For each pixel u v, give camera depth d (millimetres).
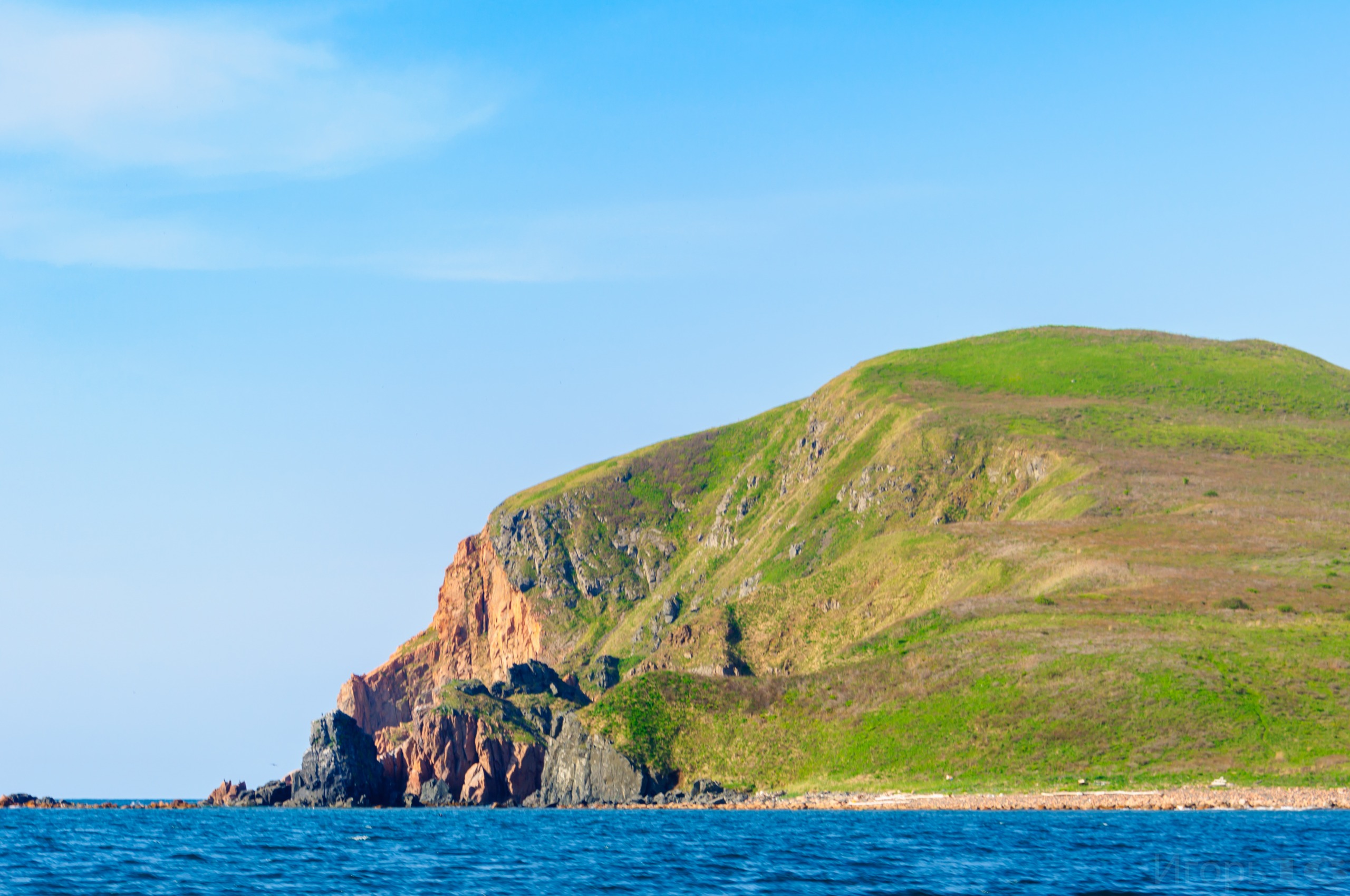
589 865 79688
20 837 114062
